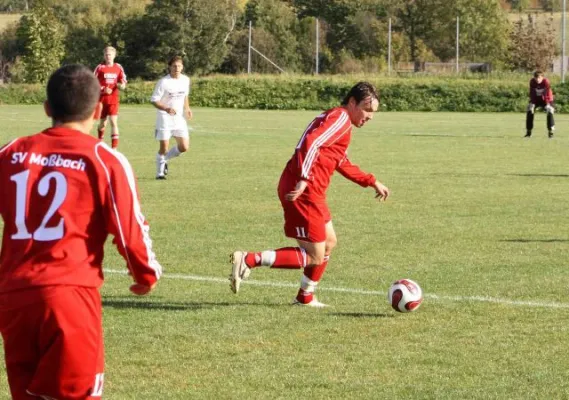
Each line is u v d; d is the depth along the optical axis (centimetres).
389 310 1012
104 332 918
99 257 535
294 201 985
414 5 9850
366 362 826
